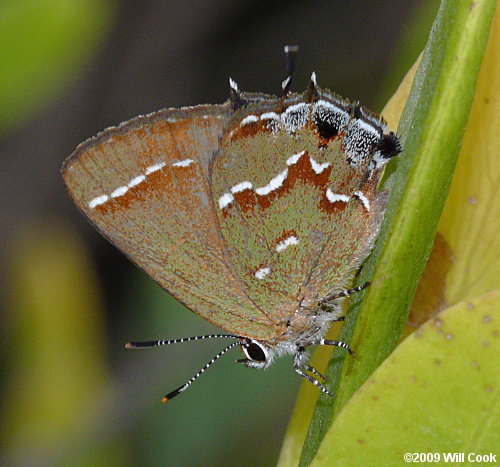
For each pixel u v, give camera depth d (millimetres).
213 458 145
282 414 146
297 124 118
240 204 119
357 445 106
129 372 145
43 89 122
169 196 118
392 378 106
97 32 121
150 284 148
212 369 146
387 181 117
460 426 106
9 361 143
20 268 146
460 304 105
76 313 143
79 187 117
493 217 114
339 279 122
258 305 122
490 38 112
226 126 118
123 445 142
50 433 141
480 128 113
